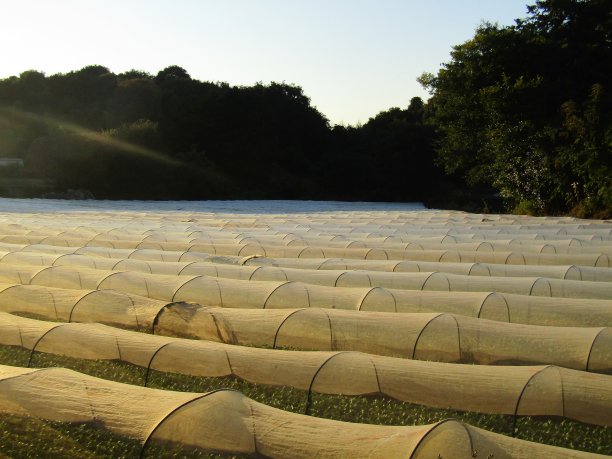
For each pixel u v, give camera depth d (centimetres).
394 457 805
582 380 1049
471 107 5547
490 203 6681
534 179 5141
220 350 1221
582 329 1366
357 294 1786
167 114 8962
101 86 9994
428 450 800
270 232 3472
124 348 1269
